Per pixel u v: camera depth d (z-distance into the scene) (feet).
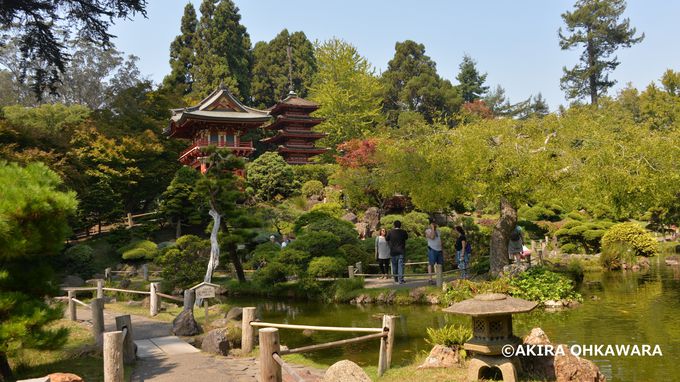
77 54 189.57
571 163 48.19
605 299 48.06
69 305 43.09
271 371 20.31
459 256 56.49
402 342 34.73
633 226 78.69
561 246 94.32
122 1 54.85
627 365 26.89
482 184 49.65
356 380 21.93
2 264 25.44
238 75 197.77
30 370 26.25
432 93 210.18
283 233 101.19
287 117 159.74
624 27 192.65
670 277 62.90
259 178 127.85
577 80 200.85
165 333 36.91
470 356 26.81
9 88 185.98
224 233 65.51
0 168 25.49
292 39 228.84
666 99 135.03
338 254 59.88
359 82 180.14
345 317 45.93
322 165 148.66
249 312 30.83
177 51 205.57
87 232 105.81
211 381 24.21
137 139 120.37
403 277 57.21
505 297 23.20
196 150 119.85
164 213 105.29
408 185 58.23
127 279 72.23
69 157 89.40
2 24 54.54
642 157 45.57
